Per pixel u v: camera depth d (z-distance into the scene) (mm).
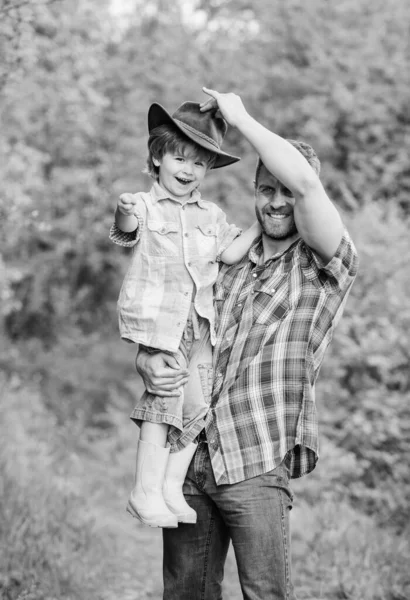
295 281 2662
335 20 9461
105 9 7863
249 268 2793
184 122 2773
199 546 2795
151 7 12094
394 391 6488
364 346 6473
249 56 9867
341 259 2572
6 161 7273
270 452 2582
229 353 2695
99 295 12859
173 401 2719
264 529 2578
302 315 2623
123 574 4922
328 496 5836
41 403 9734
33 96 7254
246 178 9164
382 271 6777
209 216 2871
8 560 4305
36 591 4082
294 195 2508
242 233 2867
